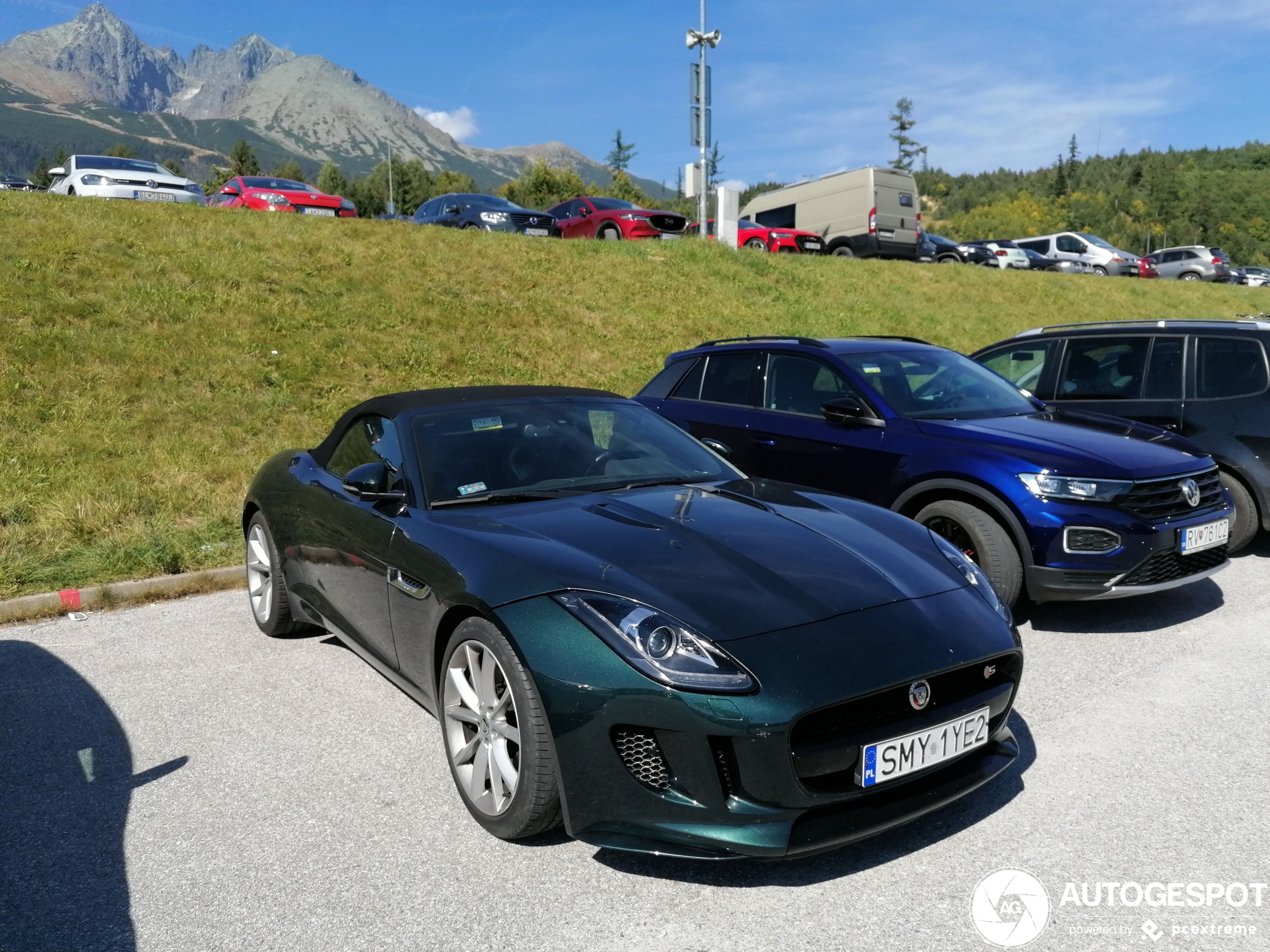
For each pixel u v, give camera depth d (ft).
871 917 7.92
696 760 7.99
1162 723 11.76
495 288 44.34
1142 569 14.76
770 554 9.73
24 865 9.04
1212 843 8.98
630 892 8.39
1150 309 71.05
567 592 8.87
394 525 11.40
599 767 8.29
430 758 11.21
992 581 15.30
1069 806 9.76
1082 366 22.59
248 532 16.53
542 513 10.85
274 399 29.60
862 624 8.74
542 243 52.85
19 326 29.86
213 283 36.78
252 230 43.45
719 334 44.83
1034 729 11.69
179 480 22.82
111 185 51.47
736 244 61.62
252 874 8.79
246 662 14.55
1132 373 21.74
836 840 8.11
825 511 11.47
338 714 12.53
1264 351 20.10
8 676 14.05
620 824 8.29
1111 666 13.84
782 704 7.92
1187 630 15.40
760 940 7.65
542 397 13.96
